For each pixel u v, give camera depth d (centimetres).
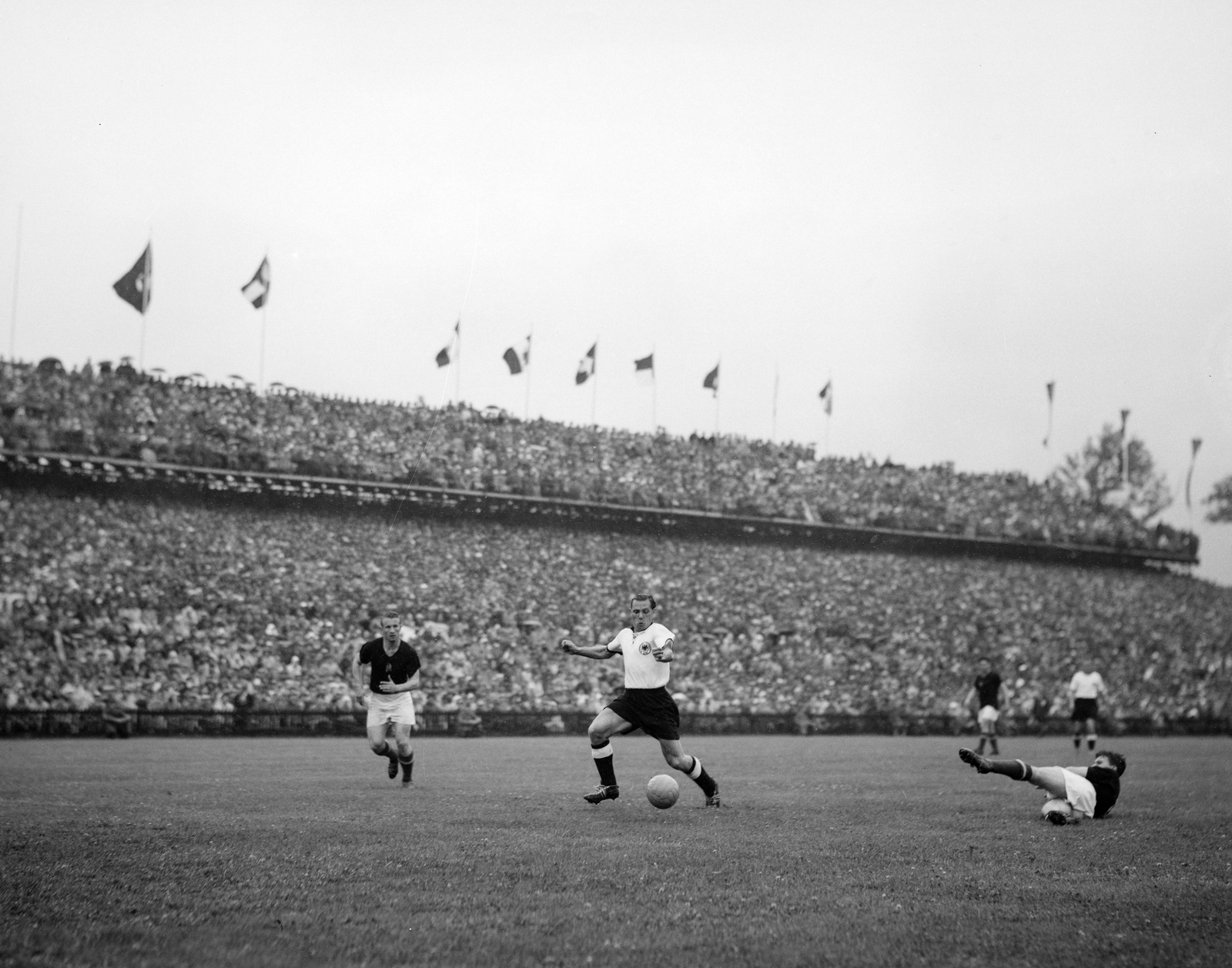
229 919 704
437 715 3728
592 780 1748
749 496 5547
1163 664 5441
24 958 611
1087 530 6147
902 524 5778
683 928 689
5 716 3164
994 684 2717
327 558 4462
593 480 5256
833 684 4719
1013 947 660
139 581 4009
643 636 1282
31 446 4269
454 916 711
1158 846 1062
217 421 4738
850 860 934
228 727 3425
